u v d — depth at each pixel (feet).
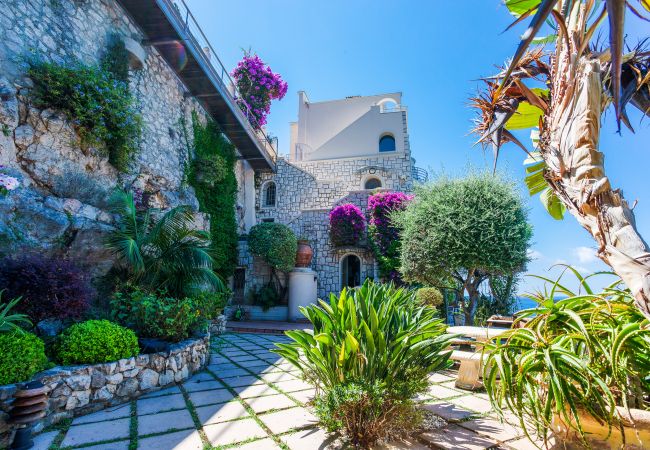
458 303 35.22
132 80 26.02
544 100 6.53
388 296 10.63
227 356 20.70
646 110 6.87
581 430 5.52
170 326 15.78
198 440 9.05
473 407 11.68
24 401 8.44
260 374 16.29
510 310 34.19
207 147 36.86
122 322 16.48
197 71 31.89
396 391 8.50
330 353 9.02
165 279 20.61
